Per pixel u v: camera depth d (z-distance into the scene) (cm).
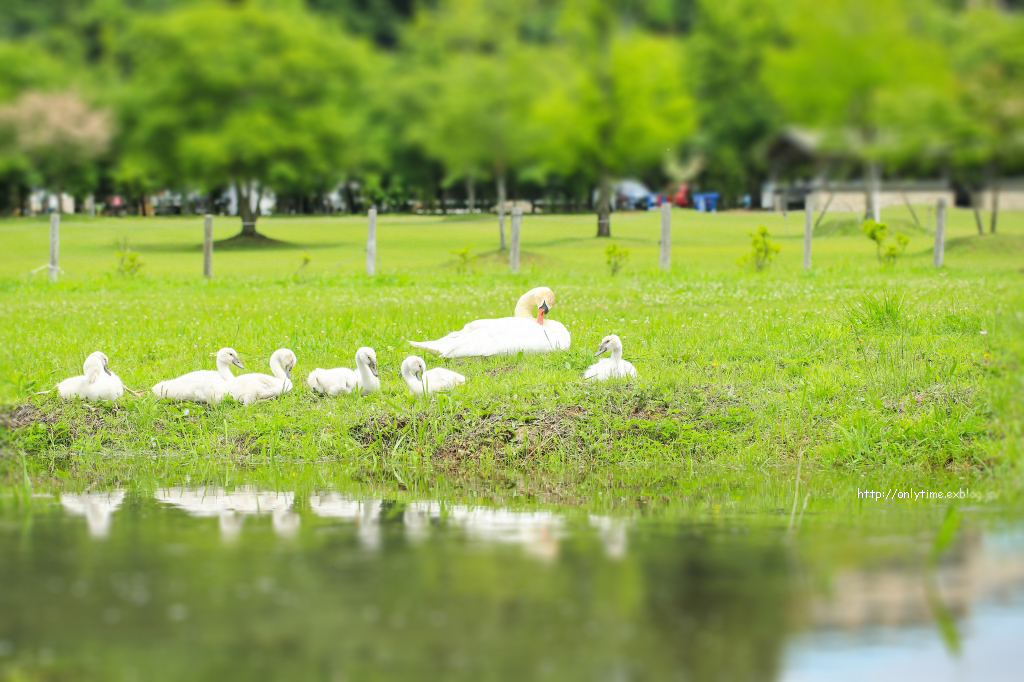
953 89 1914
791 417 1146
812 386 1209
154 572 672
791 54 1862
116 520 822
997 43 1911
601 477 1034
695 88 2156
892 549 729
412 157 2772
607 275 2545
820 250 2986
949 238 2986
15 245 3073
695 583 652
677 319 1627
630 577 661
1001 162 2284
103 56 2514
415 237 3284
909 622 590
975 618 595
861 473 1054
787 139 2141
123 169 2898
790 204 3067
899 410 1155
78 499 914
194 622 584
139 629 574
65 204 3447
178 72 2484
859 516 844
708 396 1183
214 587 640
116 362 1391
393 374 1337
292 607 607
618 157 2309
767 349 1377
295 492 955
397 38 2427
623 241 3130
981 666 532
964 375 1216
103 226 3081
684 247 3078
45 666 529
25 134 2556
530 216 3350
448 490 970
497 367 1326
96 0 2470
